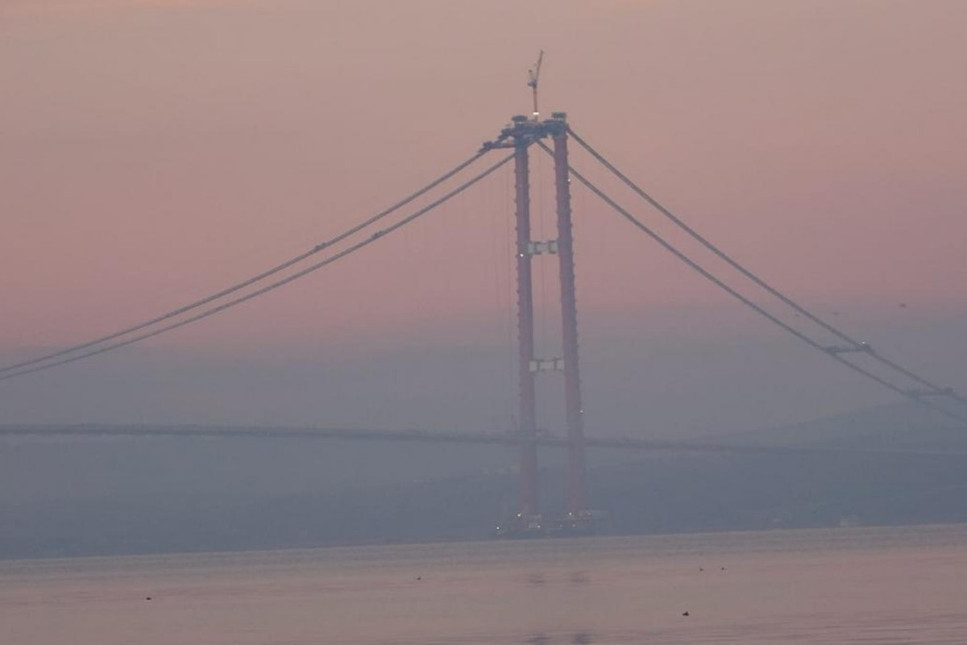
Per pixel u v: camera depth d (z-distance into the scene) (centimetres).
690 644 17338
